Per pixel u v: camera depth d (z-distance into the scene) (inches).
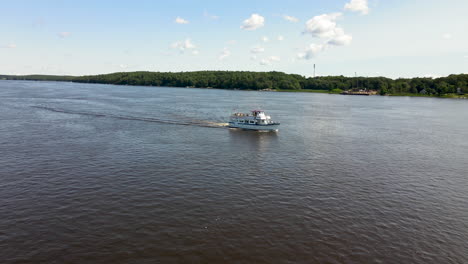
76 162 2380.7
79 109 5654.5
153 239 1358.3
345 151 3026.6
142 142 3134.8
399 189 2030.0
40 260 1203.2
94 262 1199.6
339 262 1245.7
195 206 1678.2
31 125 3885.3
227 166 2412.6
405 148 3235.7
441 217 1648.6
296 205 1731.1
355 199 1843.0
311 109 7126.0
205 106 6973.4
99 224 1467.8
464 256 1312.7
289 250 1310.3
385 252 1321.4
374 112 6811.0
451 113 6850.4
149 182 2004.2
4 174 2081.7
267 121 4252.0
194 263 1210.6
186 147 2994.6
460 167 2578.7
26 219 1497.3
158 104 7086.6
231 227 1473.9
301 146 3208.7
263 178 2155.5
